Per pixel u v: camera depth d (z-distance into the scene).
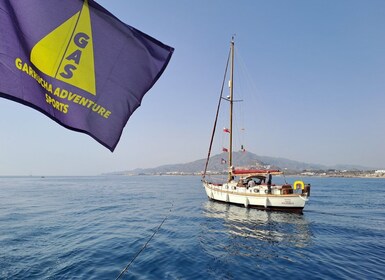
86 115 3.80
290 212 25.86
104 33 3.92
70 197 45.09
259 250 13.86
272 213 25.77
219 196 32.75
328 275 10.40
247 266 11.39
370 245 15.08
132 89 4.14
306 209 30.77
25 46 3.42
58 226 19.55
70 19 3.69
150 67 4.28
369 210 30.25
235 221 22.11
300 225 20.69
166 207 31.48
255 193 27.66
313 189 71.12
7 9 3.38
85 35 3.80
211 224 20.81
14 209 28.97
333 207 32.88
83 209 29.38
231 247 14.34
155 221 22.03
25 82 3.38
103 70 3.93
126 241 15.12
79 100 3.76
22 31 3.43
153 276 10.03
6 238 15.65
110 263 11.37
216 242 15.34
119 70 4.04
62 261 11.55
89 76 3.83
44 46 3.53
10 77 3.30
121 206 32.44
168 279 9.77
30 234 16.77
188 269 10.88
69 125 3.67
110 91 3.99
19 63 3.37
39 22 3.51
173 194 53.22
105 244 14.43
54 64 3.60
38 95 3.45
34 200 39.44
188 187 82.25
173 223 21.19
